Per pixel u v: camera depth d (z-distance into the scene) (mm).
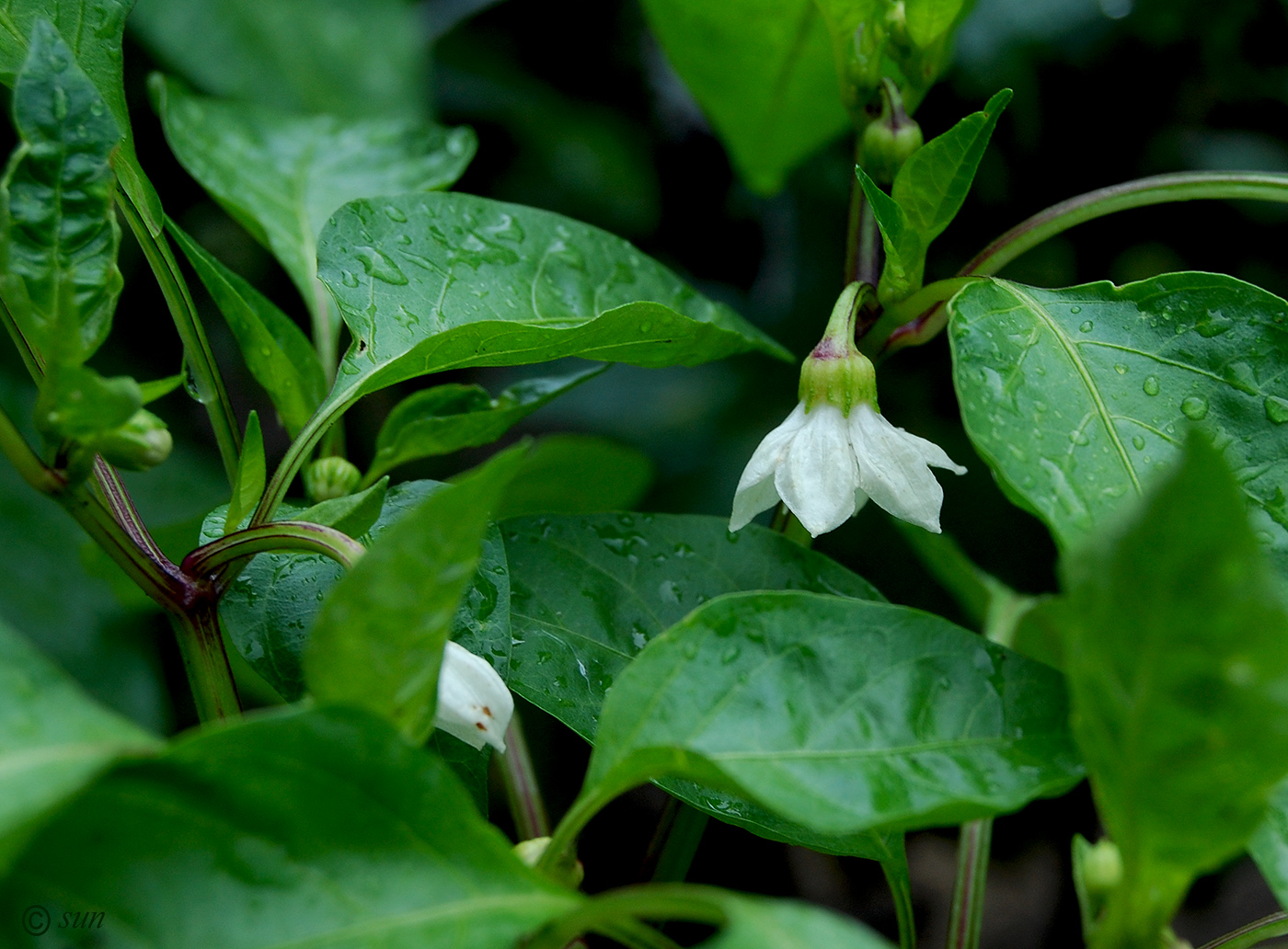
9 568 484
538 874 349
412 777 346
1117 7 516
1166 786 344
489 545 387
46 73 365
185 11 494
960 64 524
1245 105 551
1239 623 337
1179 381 379
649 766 358
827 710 363
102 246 365
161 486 512
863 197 411
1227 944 380
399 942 344
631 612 396
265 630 384
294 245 441
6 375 496
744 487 389
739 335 408
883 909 605
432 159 459
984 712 364
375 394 552
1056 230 401
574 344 396
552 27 632
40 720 341
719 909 343
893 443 388
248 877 344
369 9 512
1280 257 542
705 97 463
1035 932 605
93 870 341
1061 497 369
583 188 614
